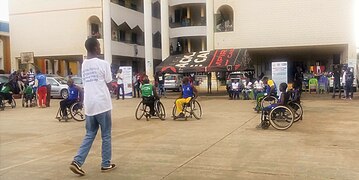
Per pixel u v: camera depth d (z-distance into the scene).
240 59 24.25
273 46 29.38
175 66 25.00
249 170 6.37
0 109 18.31
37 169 6.69
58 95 26.48
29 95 19.94
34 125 12.60
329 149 7.97
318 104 18.06
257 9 29.56
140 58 42.12
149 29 34.25
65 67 41.94
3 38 38.12
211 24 30.77
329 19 28.20
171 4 38.69
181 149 8.16
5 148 8.70
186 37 39.09
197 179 5.89
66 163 7.09
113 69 32.16
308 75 30.34
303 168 6.45
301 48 31.16
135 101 22.47
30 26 36.06
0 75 26.14
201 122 12.59
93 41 6.34
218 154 7.61
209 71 23.86
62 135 10.44
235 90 22.70
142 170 6.47
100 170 6.50
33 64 34.66
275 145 8.45
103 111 6.23
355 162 6.84
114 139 9.53
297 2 28.70
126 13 38.28
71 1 34.81
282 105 10.80
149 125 12.09
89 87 6.24
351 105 17.45
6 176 6.25
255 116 14.00
